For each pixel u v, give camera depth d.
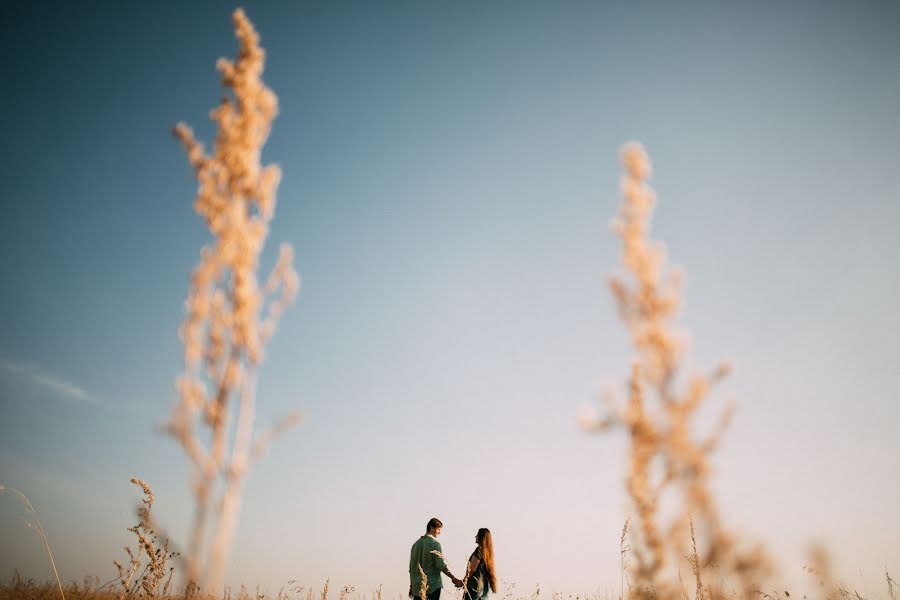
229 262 3.23
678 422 4.34
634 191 5.09
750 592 4.07
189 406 2.94
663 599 4.18
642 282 4.74
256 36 3.95
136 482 4.44
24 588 5.50
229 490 2.88
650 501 4.36
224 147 3.55
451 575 7.54
